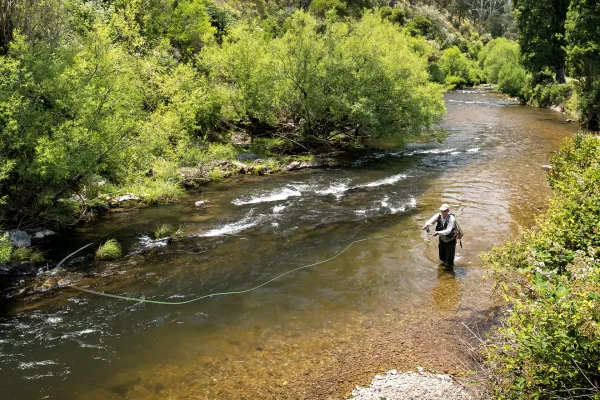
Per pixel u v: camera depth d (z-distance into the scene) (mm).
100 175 13438
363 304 9156
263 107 23547
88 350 7711
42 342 7934
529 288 6980
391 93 23547
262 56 24172
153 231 13430
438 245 11914
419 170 20672
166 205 15938
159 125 17875
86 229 13531
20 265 10773
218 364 7285
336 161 22828
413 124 23891
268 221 14266
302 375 6945
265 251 11977
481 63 92688
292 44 23328
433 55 78125
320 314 8812
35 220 13062
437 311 8742
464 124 34344
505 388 5148
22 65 12414
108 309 9102
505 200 15680
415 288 9742
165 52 23984
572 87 41438
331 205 15773
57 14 15938
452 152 24516
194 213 15070
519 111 42562
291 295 9625
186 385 6770
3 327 8383
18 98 11344
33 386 6777
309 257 11570
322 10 55906
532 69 47062
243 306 9211
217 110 24094
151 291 9867
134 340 8008
